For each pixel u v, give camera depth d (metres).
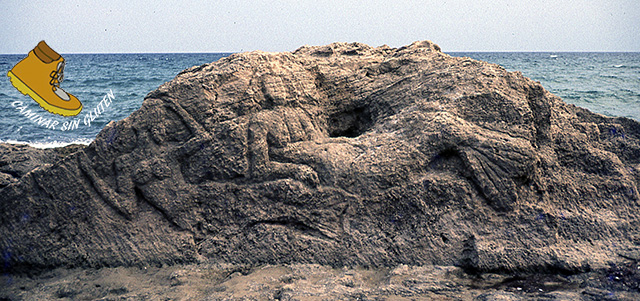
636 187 5.14
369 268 4.57
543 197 4.82
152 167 5.04
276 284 4.23
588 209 4.89
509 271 4.27
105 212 5.02
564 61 77.12
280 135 5.17
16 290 4.68
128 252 4.91
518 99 5.10
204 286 4.36
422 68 6.08
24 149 7.49
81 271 4.88
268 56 5.75
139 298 4.13
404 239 4.62
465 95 5.16
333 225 4.81
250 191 4.99
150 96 5.30
